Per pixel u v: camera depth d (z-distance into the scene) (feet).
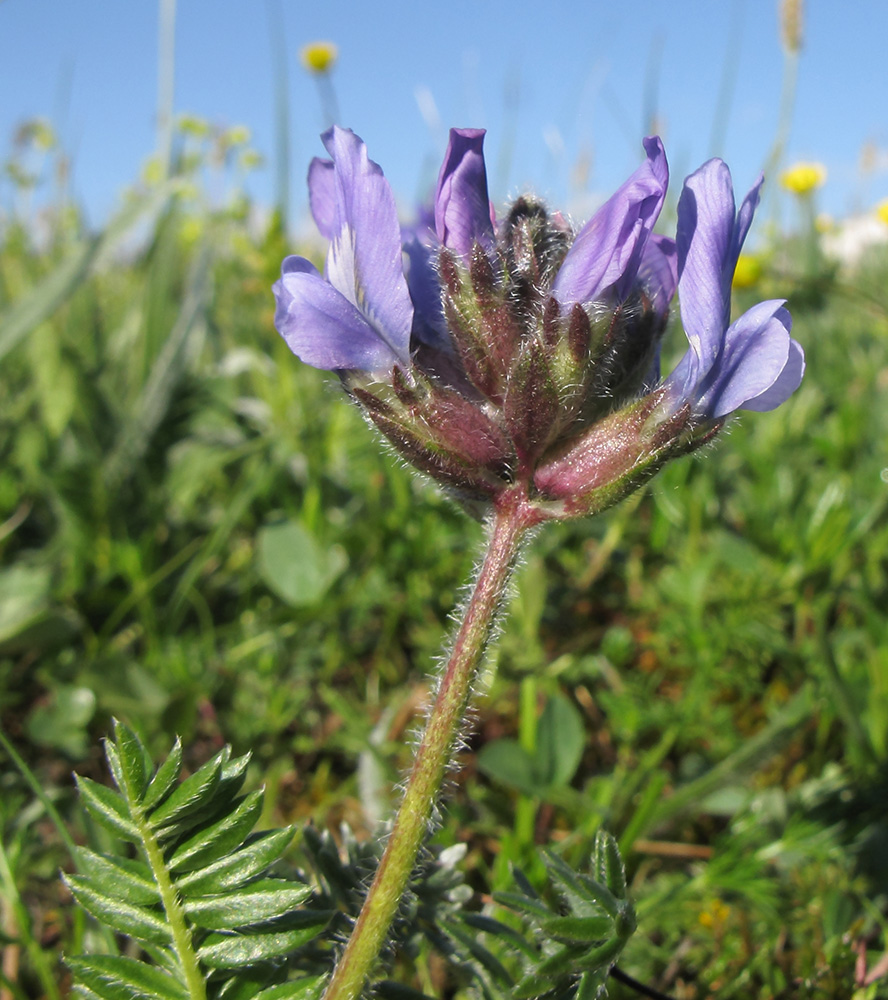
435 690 0.20
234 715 0.38
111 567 0.43
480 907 0.29
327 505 0.52
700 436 0.19
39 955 0.24
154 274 0.57
